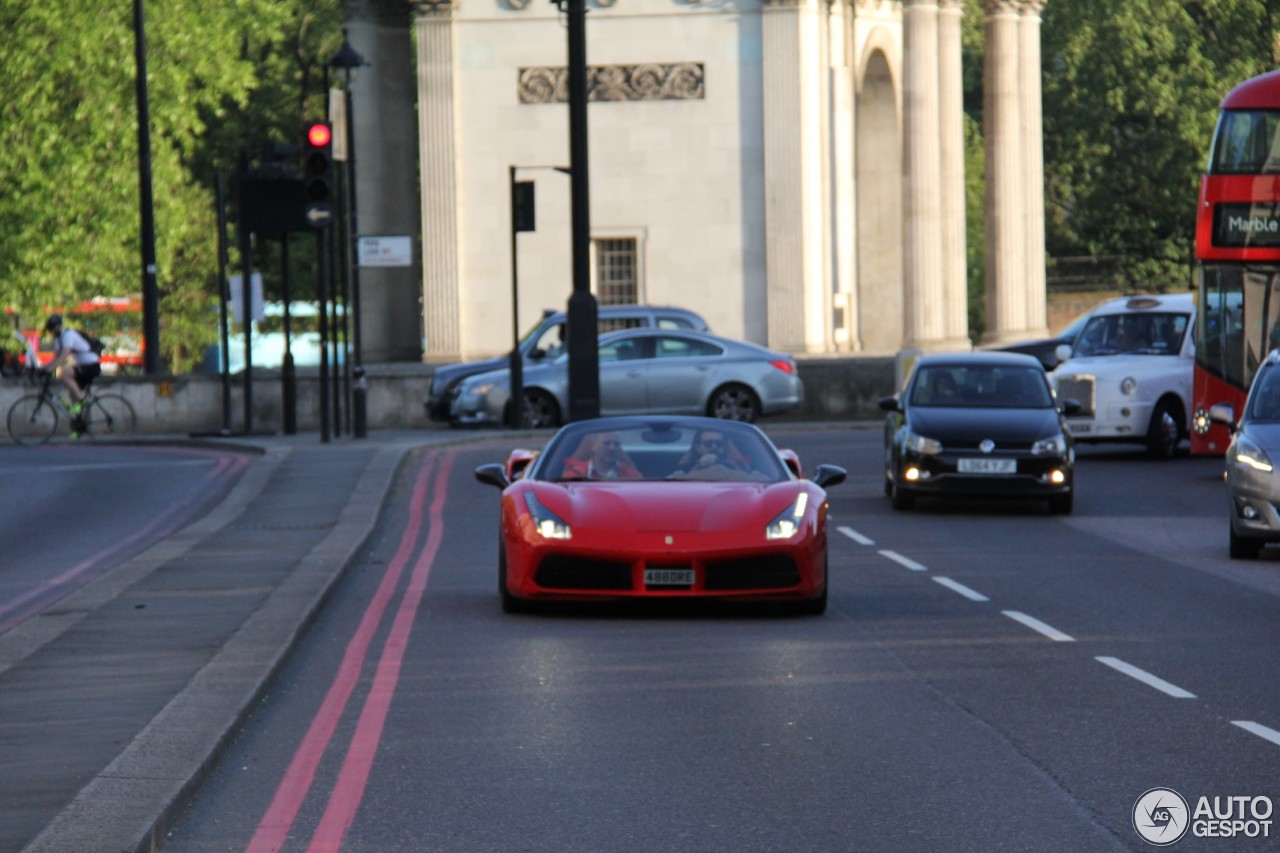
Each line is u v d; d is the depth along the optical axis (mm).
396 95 111750
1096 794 18469
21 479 62531
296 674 25906
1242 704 23266
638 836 17016
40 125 99188
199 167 152500
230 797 18688
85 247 104125
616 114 104938
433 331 105812
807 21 103750
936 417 50719
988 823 17344
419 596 34312
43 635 27953
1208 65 147875
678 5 104438
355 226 83250
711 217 104500
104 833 16047
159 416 88500
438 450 71125
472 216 105562
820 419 91750
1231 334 56688
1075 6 156750
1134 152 156375
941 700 23625
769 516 30875
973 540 43750
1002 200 118000
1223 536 44562
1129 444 76438
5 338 109500
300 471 60188
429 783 19219
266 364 166625
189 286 144000
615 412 81438
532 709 23219
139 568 36750
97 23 100438
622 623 30688
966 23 183625
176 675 24469
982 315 172000
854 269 112312
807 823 17406
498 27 105312
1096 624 30359
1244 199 56438
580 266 65938
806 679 25219
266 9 126000
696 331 82938
